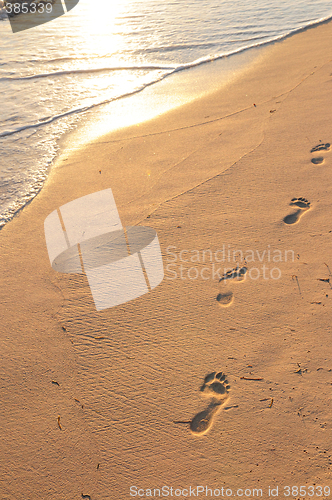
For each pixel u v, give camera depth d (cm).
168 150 382
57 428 191
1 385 207
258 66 579
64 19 866
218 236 278
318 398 190
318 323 220
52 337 228
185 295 242
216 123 421
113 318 234
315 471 169
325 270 246
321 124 381
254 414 187
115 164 372
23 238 295
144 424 189
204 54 654
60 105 514
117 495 169
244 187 316
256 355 210
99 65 636
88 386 204
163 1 939
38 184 356
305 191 304
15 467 179
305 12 787
